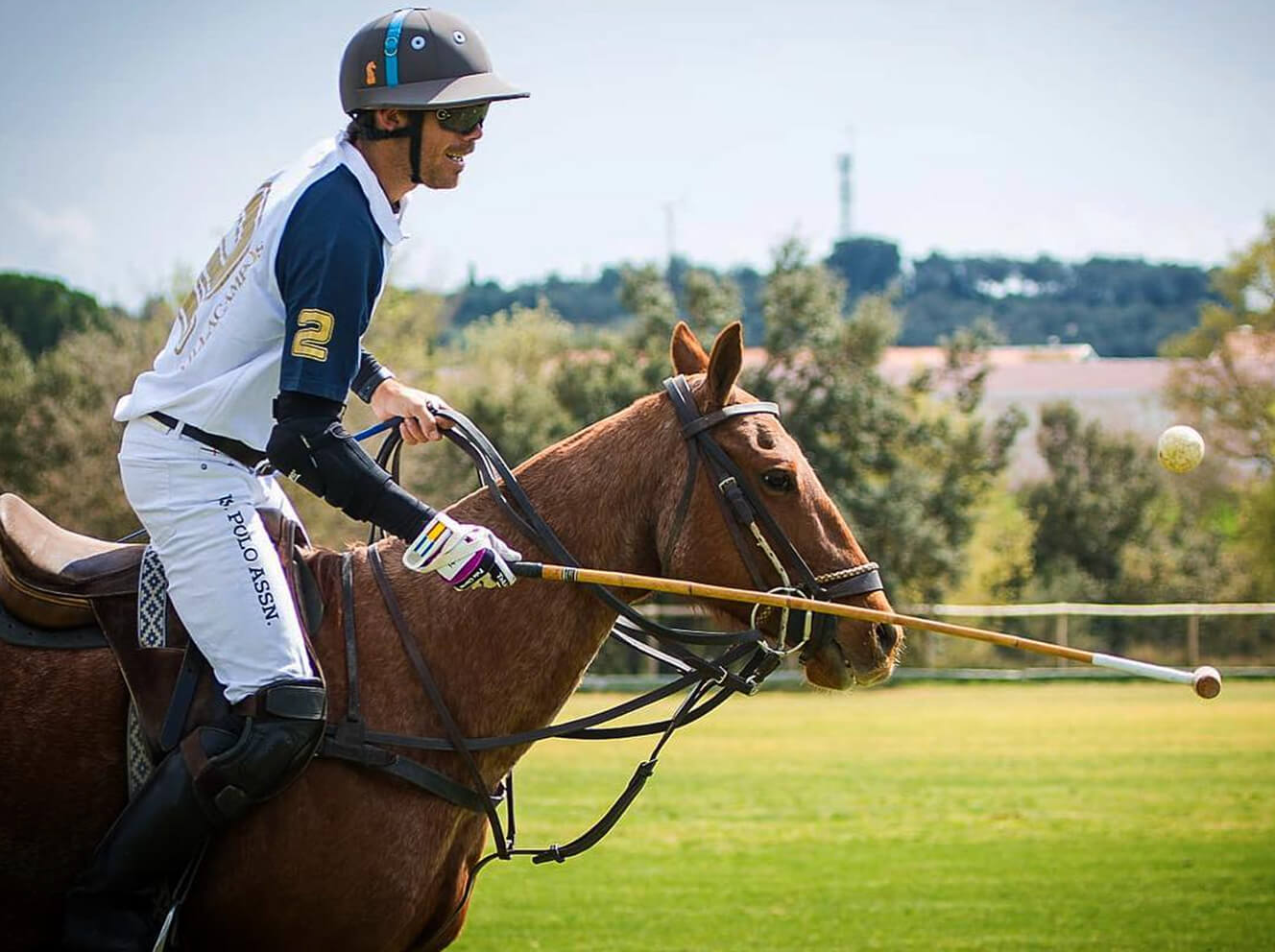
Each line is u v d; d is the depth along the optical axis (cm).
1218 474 5841
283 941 495
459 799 510
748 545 527
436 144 512
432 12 518
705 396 540
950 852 1412
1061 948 1032
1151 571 4966
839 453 4144
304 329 476
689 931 1084
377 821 495
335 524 3462
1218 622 3894
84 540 538
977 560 4516
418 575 532
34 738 491
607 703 2872
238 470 500
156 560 508
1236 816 1630
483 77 512
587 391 4462
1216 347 5778
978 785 1872
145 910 486
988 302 16212
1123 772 1994
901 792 1812
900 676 3628
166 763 482
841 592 527
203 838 482
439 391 4572
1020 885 1256
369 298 493
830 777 1942
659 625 521
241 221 506
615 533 539
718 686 557
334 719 502
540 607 527
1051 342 13338
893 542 4059
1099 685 3462
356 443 483
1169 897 1204
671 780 1916
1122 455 5484
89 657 505
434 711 515
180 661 494
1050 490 5256
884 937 1066
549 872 1303
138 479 495
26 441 3797
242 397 495
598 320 12888
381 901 495
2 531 503
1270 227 5644
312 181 494
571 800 1733
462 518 544
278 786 480
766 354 4288
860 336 4256
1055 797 1766
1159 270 16662
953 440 4291
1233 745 2297
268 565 494
